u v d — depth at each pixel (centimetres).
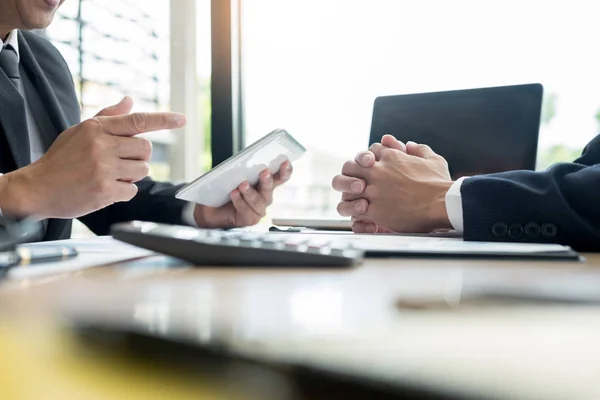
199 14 181
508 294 19
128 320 16
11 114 88
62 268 32
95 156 58
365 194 70
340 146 155
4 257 34
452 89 110
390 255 39
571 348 13
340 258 33
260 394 13
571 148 126
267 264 33
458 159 106
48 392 15
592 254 45
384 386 11
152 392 14
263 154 77
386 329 14
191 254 33
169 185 111
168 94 187
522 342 13
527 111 103
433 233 65
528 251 38
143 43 185
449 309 17
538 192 49
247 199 87
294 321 16
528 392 10
